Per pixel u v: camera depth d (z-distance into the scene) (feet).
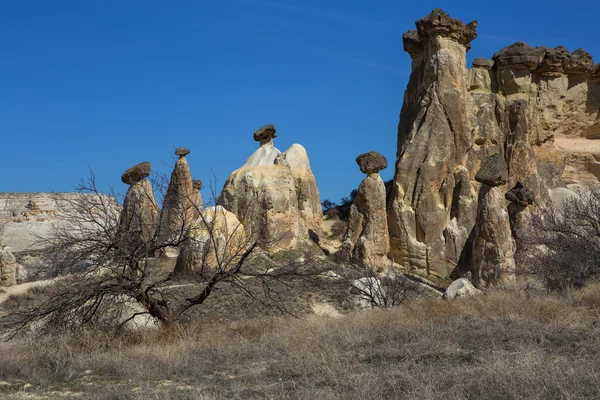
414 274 145.28
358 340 44.78
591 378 32.30
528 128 165.07
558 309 50.21
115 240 55.42
